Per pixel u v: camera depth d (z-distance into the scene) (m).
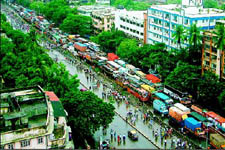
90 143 93.00
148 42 184.12
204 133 95.31
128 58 156.88
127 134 99.00
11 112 73.19
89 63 170.25
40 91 89.81
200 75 130.12
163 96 115.19
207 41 128.25
